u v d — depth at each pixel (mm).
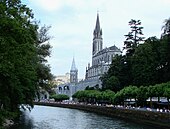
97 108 135750
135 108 99688
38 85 71250
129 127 72312
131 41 148375
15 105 54469
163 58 111938
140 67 120625
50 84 74438
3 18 28781
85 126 73438
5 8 29312
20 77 42312
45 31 72938
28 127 65312
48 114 116812
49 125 73438
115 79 142750
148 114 80875
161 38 118562
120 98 118125
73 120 90312
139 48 127562
